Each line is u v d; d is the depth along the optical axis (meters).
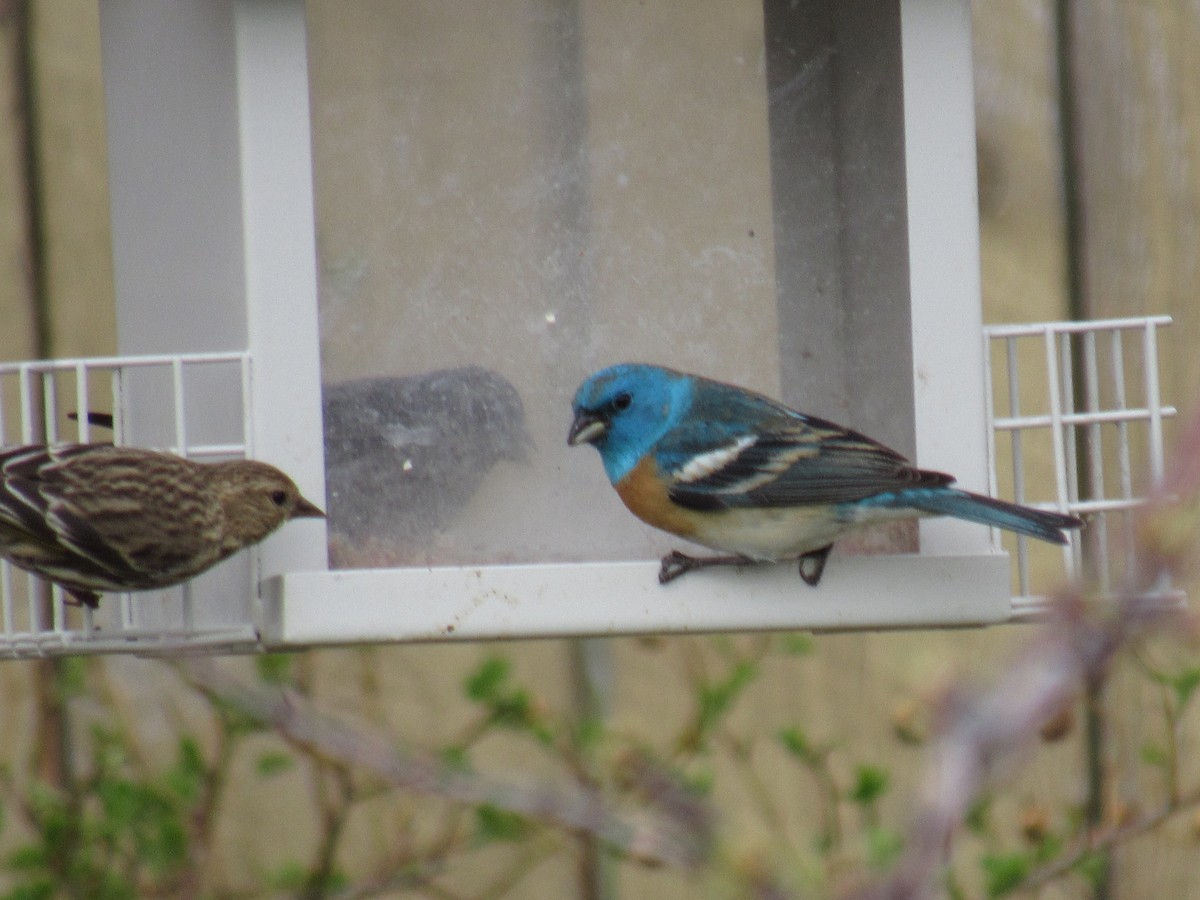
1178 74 11.33
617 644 11.16
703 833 6.39
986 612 8.16
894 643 10.98
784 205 8.69
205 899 9.62
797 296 8.68
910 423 8.44
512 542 8.46
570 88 8.54
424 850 10.35
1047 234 11.16
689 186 8.62
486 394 8.45
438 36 8.43
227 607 8.62
